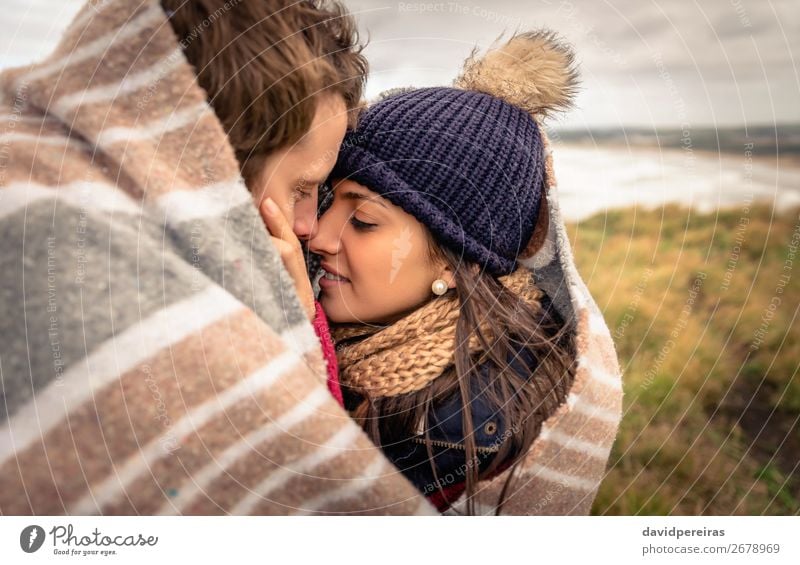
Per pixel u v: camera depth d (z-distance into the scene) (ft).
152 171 1.72
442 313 2.50
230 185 1.84
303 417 1.80
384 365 2.48
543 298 2.82
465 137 2.42
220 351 1.69
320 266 2.67
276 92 1.91
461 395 2.41
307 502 1.89
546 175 2.66
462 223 2.44
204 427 1.69
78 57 1.74
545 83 2.68
